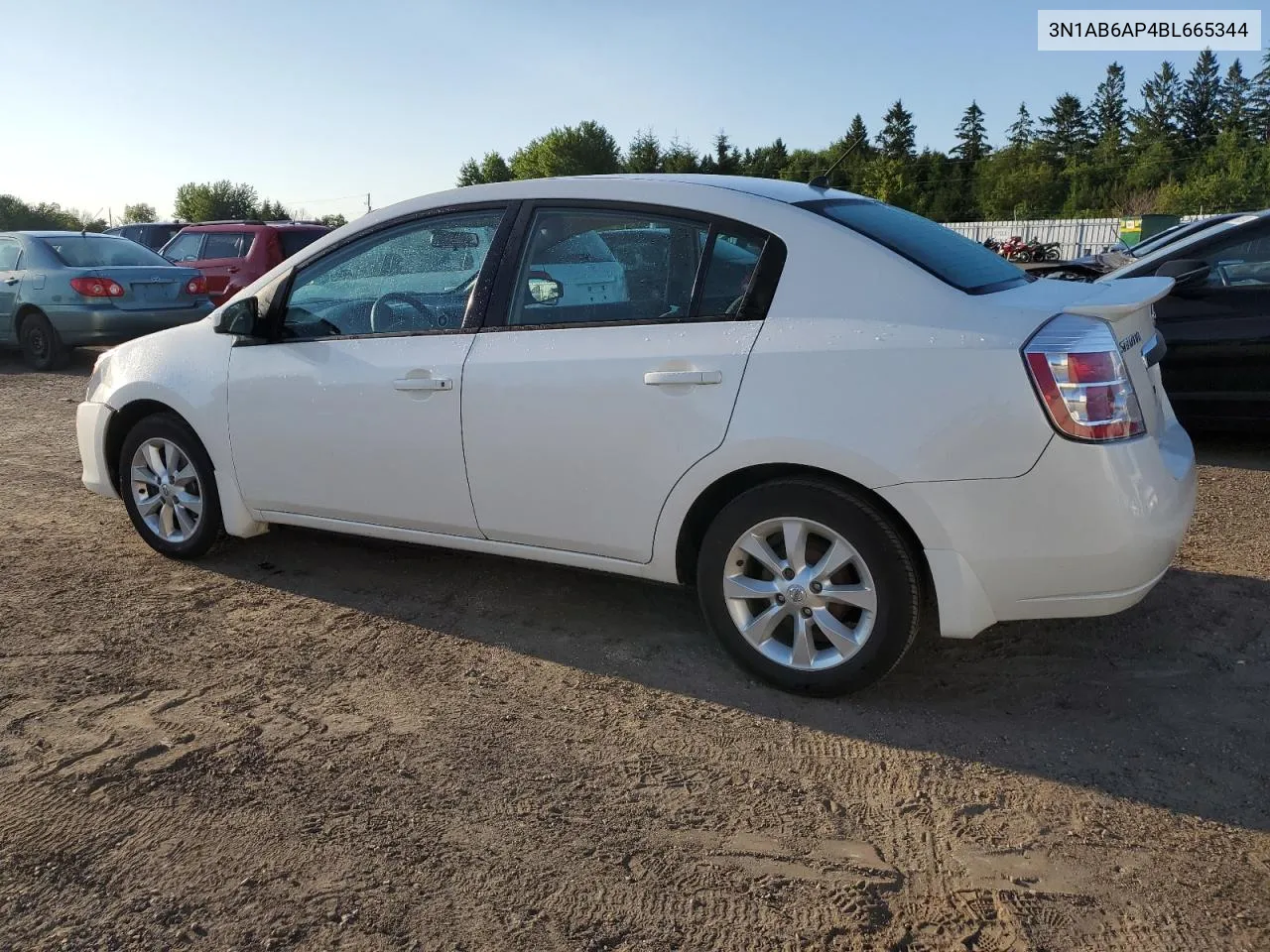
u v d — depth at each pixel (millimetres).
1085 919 2207
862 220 3295
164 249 14102
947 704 3201
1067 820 2574
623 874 2387
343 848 2488
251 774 2824
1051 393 2744
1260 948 2107
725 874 2385
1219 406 6301
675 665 3516
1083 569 2824
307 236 13547
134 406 4602
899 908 2256
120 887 2348
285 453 4070
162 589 4281
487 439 3545
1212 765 2816
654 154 75625
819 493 3023
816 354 2979
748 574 3312
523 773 2832
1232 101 94812
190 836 2535
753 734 3039
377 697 3295
